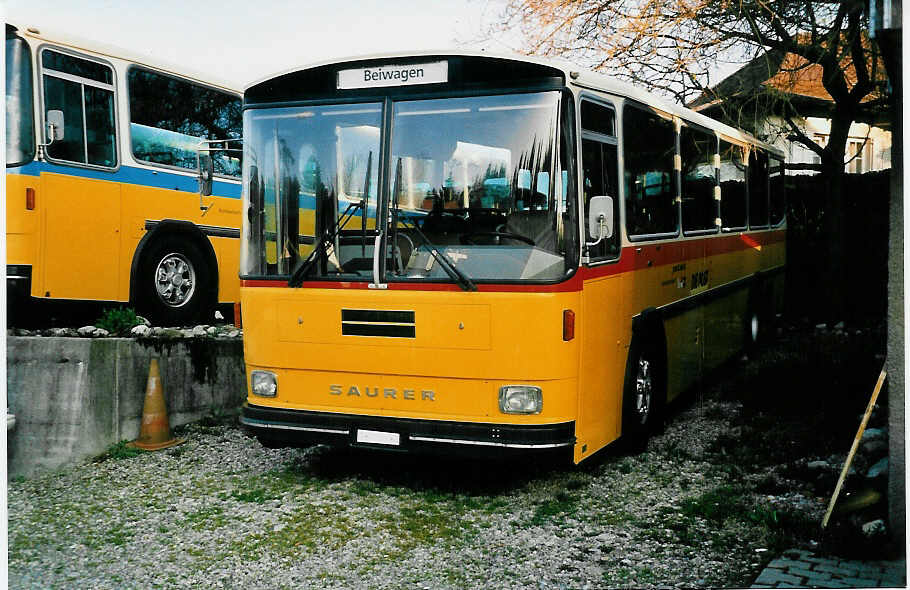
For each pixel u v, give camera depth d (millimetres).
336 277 6418
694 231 9289
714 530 5867
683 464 7461
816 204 16141
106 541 5969
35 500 6906
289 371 6609
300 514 6379
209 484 7176
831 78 11656
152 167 10344
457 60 6309
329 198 6512
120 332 8914
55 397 8000
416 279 6215
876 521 5508
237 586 5172
